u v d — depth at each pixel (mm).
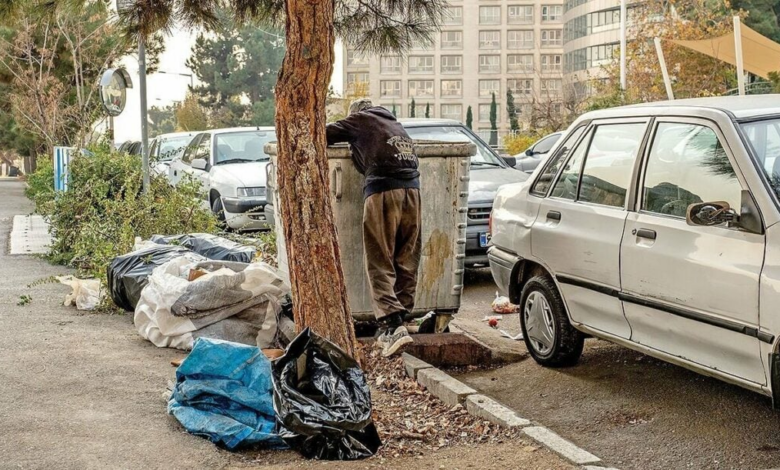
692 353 5738
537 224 7262
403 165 7125
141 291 8383
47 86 29062
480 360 7492
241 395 5582
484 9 121875
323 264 5941
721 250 5457
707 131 5906
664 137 6262
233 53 75625
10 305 9391
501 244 7785
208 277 7465
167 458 5121
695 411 6070
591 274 6574
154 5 8188
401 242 7309
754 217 5297
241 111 74188
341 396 5270
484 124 122688
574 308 6848
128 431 5531
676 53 34094
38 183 20812
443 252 7809
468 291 10781
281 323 7566
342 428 5195
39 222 18562
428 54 122875
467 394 6191
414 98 123188
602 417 6086
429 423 5852
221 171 15578
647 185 6273
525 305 7453
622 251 6246
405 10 8000
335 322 5965
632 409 6191
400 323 7152
